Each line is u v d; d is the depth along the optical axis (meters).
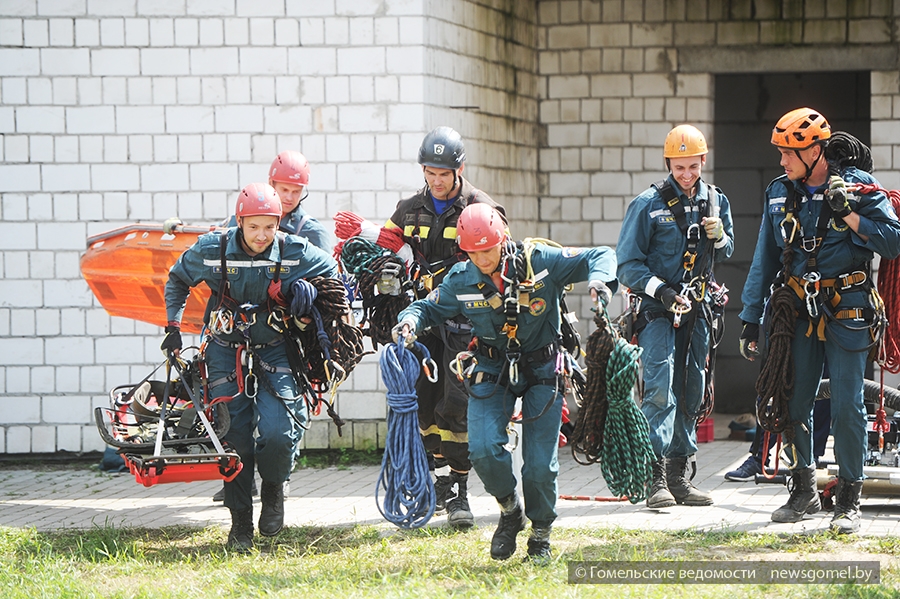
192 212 34.91
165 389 24.20
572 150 41.75
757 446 29.23
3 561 22.86
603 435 20.67
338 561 22.52
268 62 34.75
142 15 34.72
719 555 22.05
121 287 29.50
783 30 40.12
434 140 24.69
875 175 39.34
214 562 22.56
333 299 23.55
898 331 25.12
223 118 34.81
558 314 21.19
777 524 25.08
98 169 34.91
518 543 23.33
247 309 23.36
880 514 25.91
